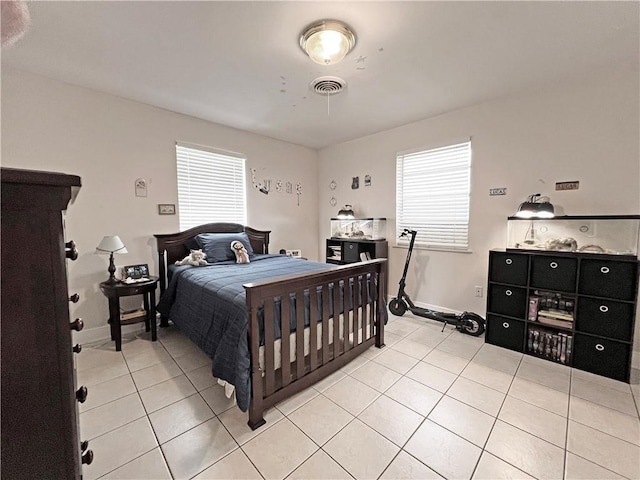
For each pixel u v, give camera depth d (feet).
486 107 9.77
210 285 7.35
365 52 6.82
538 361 7.95
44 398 1.92
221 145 12.07
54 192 1.90
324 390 6.63
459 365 7.73
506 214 9.52
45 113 8.13
